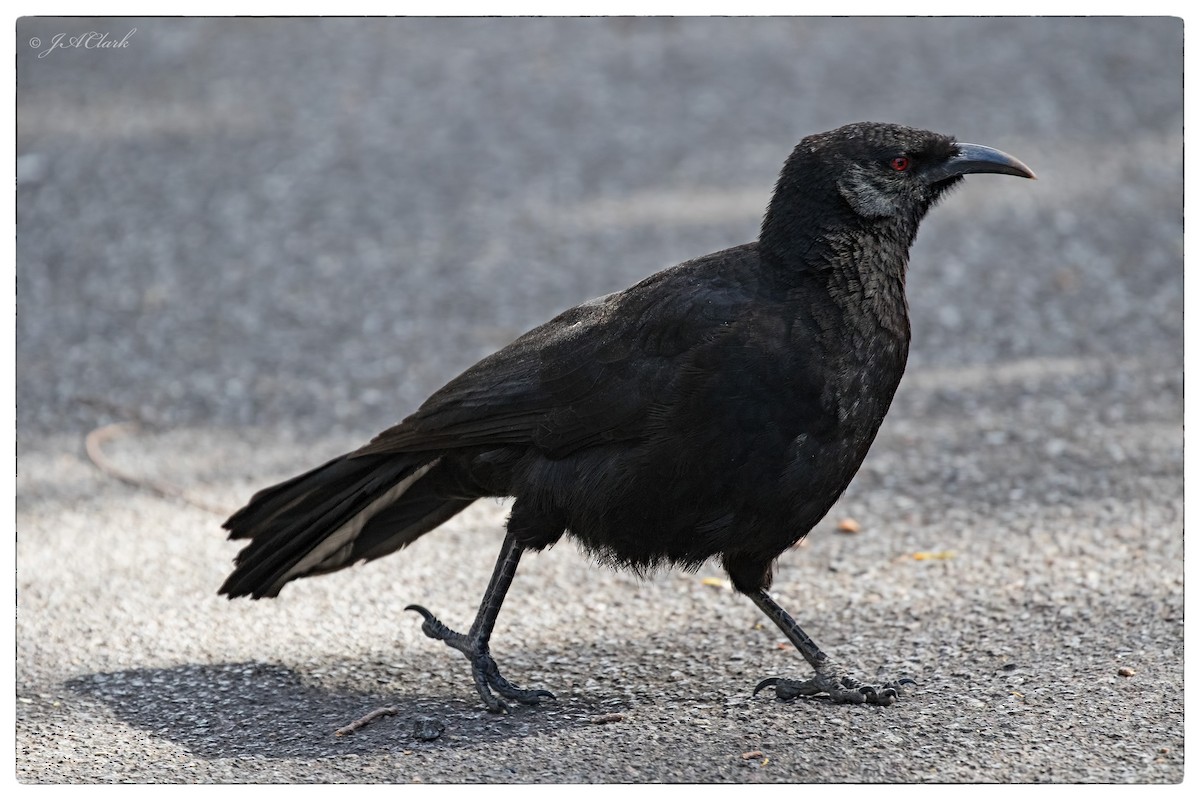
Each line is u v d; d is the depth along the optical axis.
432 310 16.06
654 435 7.85
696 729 7.95
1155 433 12.29
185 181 20.25
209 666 9.10
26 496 11.88
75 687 8.84
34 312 16.27
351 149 21.22
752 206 18.47
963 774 7.30
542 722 8.15
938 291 16.08
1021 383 13.62
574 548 10.79
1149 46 23.55
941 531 10.73
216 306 16.31
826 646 9.06
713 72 23.80
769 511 7.92
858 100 22.08
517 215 18.73
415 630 9.59
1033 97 21.72
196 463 12.52
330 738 8.04
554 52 25.28
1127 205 18.08
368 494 8.81
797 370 7.68
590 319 8.23
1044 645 8.82
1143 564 9.84
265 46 26.12
